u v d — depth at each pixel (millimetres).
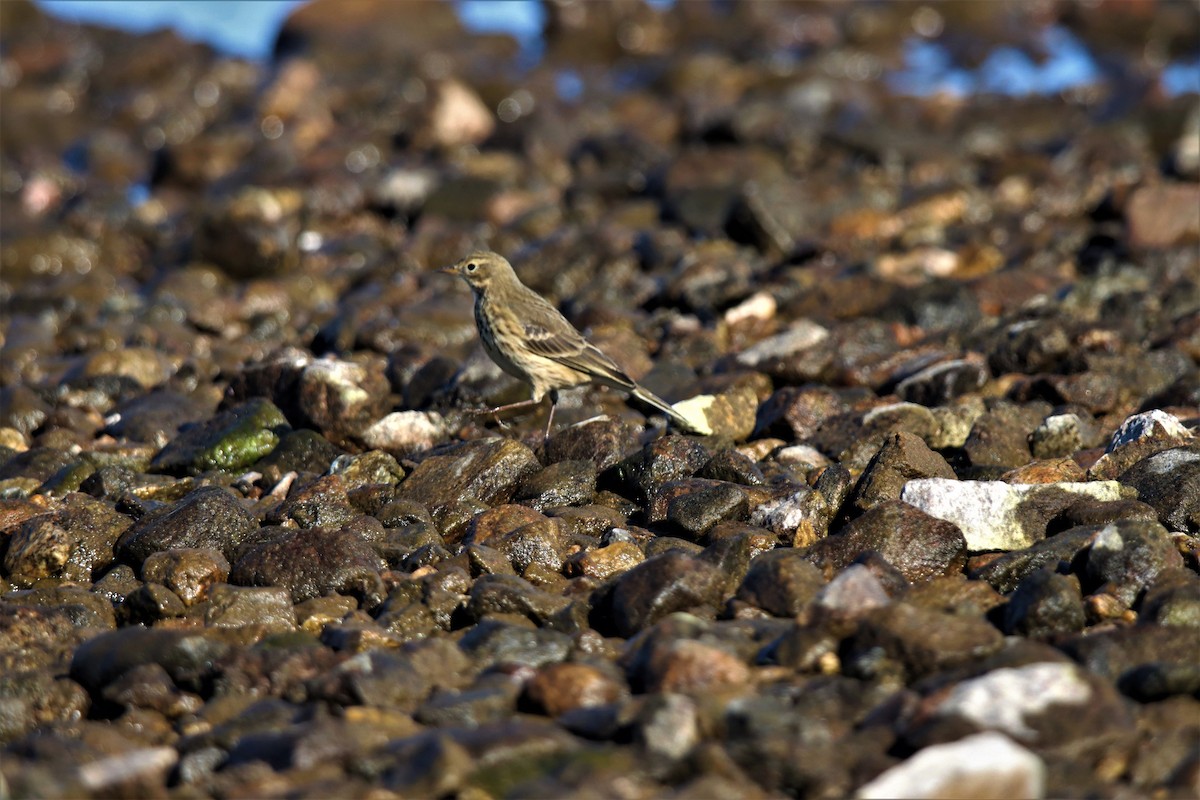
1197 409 28156
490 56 90812
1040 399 30203
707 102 71562
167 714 16922
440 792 13852
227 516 22562
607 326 37781
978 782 12812
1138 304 36781
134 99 78938
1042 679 14688
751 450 27844
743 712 14867
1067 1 95438
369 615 20094
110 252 53062
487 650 17594
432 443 28391
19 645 18797
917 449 23797
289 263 47562
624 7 93062
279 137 71500
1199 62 89062
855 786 13797
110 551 22828
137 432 30500
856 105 76375
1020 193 55375
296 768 14602
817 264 45188
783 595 18578
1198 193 44719
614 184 58094
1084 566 19266
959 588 18812
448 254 50344
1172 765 14148
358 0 93250
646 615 18469
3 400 31875
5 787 13914
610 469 25125
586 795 13438
